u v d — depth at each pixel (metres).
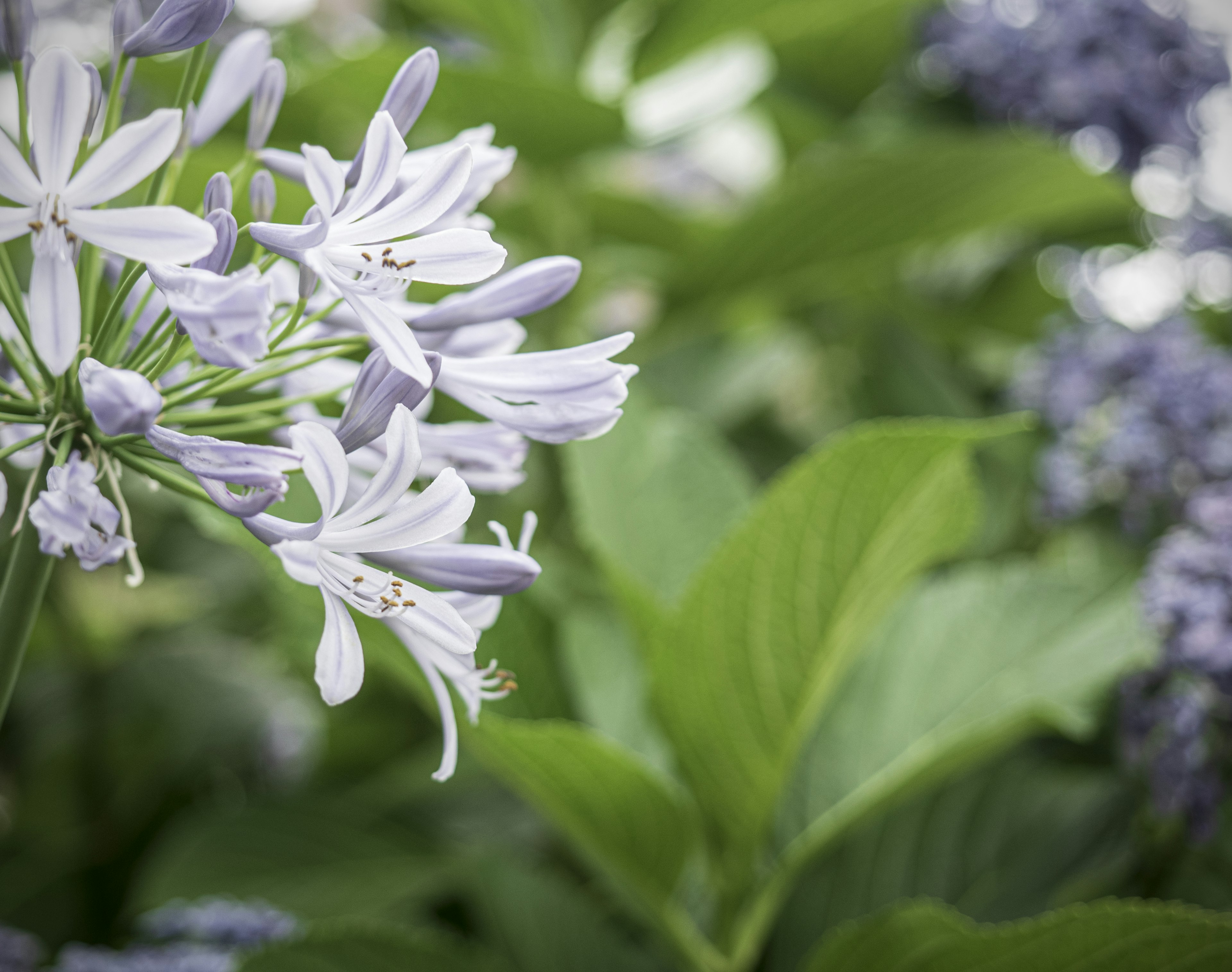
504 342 0.69
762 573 0.76
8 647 0.64
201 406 0.72
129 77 0.66
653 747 0.91
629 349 1.30
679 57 1.32
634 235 1.39
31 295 0.61
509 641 0.83
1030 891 0.84
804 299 1.37
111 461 0.65
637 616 0.81
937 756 0.78
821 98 1.43
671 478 0.91
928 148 1.04
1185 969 0.72
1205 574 0.79
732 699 0.78
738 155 1.84
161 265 0.62
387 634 0.75
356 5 1.65
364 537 0.64
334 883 1.01
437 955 0.79
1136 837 0.82
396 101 0.67
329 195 0.63
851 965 0.75
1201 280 1.31
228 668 1.34
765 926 0.82
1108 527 1.01
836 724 0.85
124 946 1.15
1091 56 1.25
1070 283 1.33
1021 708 0.78
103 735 1.27
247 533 0.75
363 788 1.12
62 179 0.61
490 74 1.07
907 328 1.32
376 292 0.64
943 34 1.32
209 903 0.96
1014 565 1.01
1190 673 0.79
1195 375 0.93
